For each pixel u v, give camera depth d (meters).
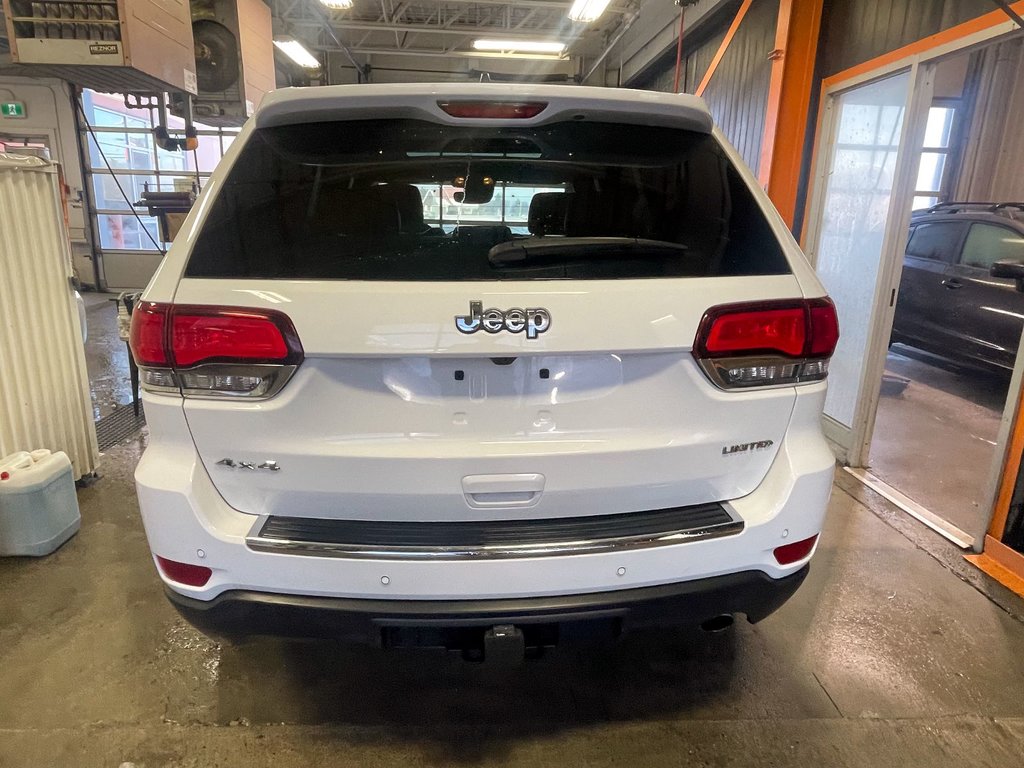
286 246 1.48
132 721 1.93
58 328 3.33
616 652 2.27
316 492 1.50
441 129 1.60
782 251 1.62
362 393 1.45
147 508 1.51
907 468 4.03
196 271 1.45
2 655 2.19
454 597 1.49
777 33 4.55
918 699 2.07
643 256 1.53
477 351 1.40
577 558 1.49
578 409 1.50
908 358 6.91
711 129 1.73
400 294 1.40
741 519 1.58
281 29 9.93
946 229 6.00
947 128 8.73
